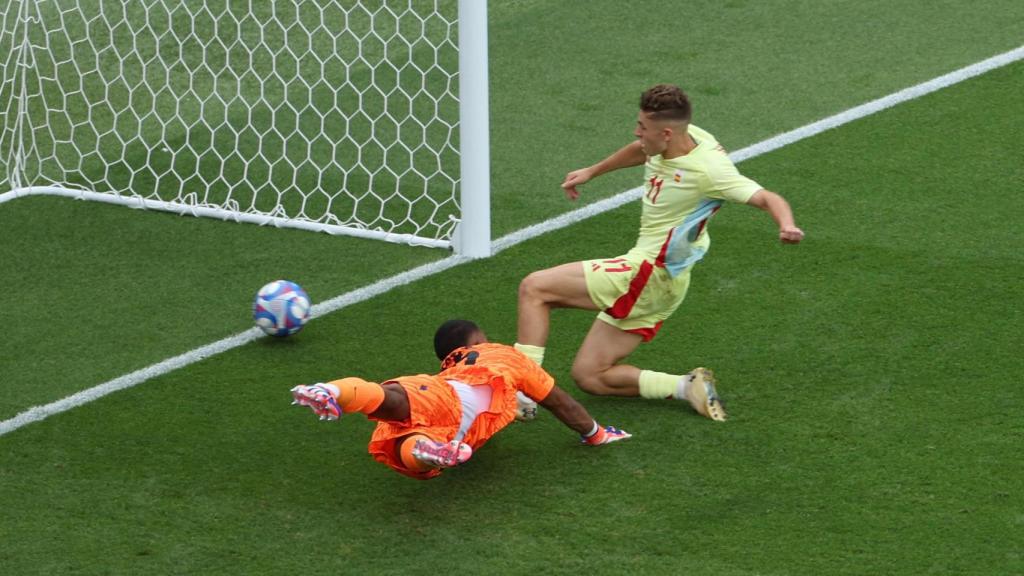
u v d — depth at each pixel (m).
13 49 36.00
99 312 25.09
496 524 17.92
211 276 26.39
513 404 18.50
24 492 19.19
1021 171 28.53
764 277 24.70
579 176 21.25
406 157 31.41
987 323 22.61
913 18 37.19
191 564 17.36
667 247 19.73
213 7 38.78
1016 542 16.97
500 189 29.30
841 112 31.94
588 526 17.77
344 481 19.16
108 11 38.88
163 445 20.31
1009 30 36.09
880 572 16.53
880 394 20.66
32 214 29.42
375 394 17.09
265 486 19.09
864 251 25.48
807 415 20.20
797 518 17.70
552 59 35.91
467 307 24.52
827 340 22.39
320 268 26.48
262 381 22.20
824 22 37.25
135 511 18.61
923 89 32.78
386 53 35.97
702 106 32.72
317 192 30.02
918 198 27.58
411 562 17.22
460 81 25.61
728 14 38.12
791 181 28.66
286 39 35.00
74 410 21.50
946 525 17.39
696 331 22.95
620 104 33.19
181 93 35.00
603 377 20.72
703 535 17.44
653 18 38.12
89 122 34.06
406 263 26.50
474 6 25.00
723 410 20.34
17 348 23.81
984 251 25.22
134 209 29.56
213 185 30.66
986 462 18.73
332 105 34.00
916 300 23.53
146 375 22.56
